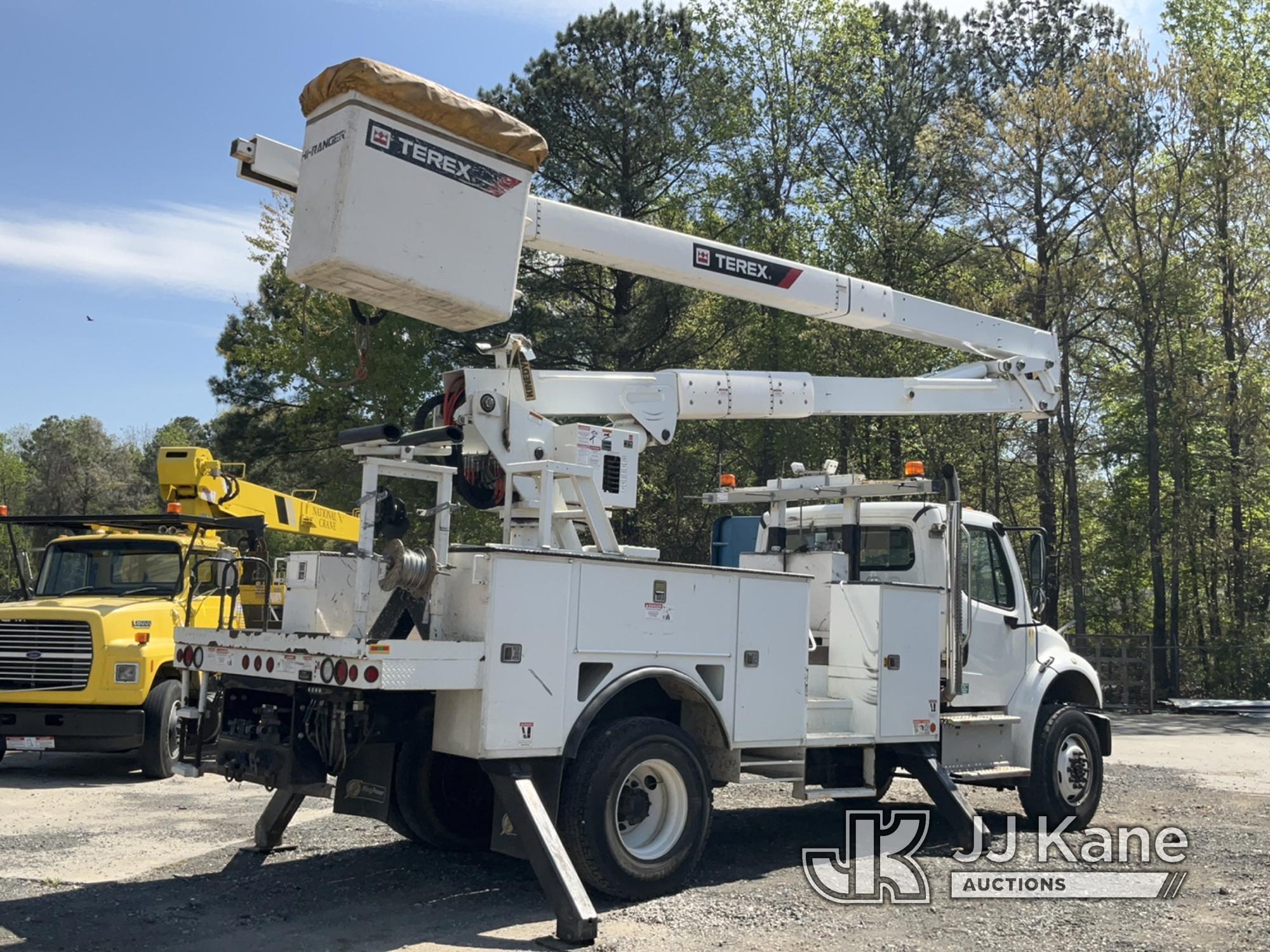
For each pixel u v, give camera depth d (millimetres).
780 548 9219
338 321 25641
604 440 7191
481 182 5715
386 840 7879
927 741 8070
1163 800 10820
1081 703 9797
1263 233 29438
